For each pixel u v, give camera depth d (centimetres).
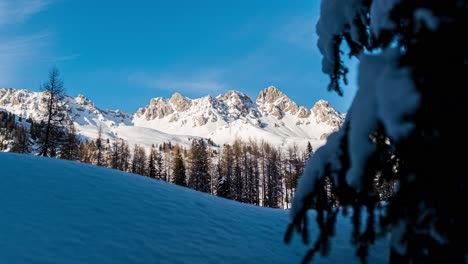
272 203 5359
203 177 5247
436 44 212
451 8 212
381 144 243
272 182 5725
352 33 326
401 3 239
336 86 369
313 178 293
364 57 239
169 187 1229
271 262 781
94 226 775
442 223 228
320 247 306
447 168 208
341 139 281
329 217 302
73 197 909
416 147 207
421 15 211
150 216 906
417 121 194
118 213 877
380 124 226
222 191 4844
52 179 998
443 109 196
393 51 227
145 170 6144
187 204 1077
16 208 780
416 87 200
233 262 753
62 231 719
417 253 246
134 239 761
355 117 232
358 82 237
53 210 809
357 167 234
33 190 898
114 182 1099
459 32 208
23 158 1148
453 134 199
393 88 199
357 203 286
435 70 207
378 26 260
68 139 3222
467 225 219
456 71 207
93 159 5875
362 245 293
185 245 795
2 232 658
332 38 346
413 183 227
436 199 221
